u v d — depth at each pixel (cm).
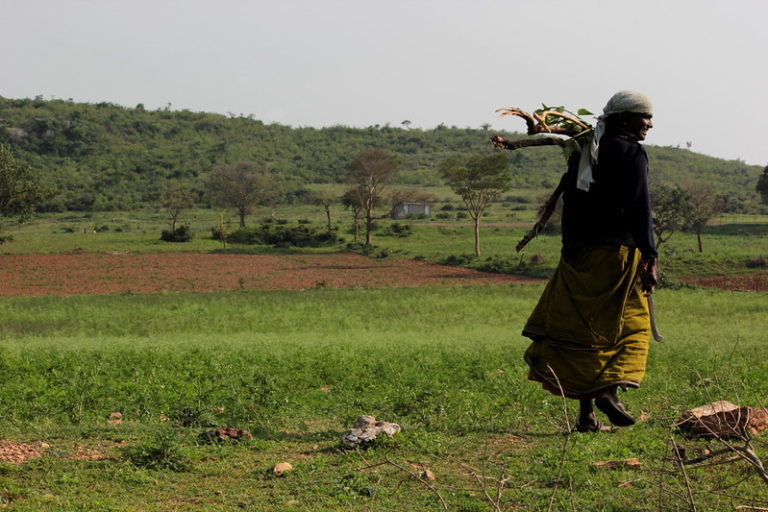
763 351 1520
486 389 1142
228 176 12031
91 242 8856
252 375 1284
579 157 531
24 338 2203
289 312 3064
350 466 660
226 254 8000
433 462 669
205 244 8838
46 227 11700
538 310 552
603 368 518
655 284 526
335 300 3788
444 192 17012
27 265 6662
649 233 516
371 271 6397
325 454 710
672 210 6762
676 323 2627
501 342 1864
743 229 9531
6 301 3912
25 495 585
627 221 518
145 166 19462
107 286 5225
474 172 7512
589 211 522
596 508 538
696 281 5550
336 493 591
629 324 526
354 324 2677
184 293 4559
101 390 1145
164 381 1234
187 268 6544
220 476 642
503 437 760
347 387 1212
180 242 8981
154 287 5153
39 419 943
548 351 536
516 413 895
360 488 596
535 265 6531
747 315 2930
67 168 18900
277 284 5350
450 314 3042
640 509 532
